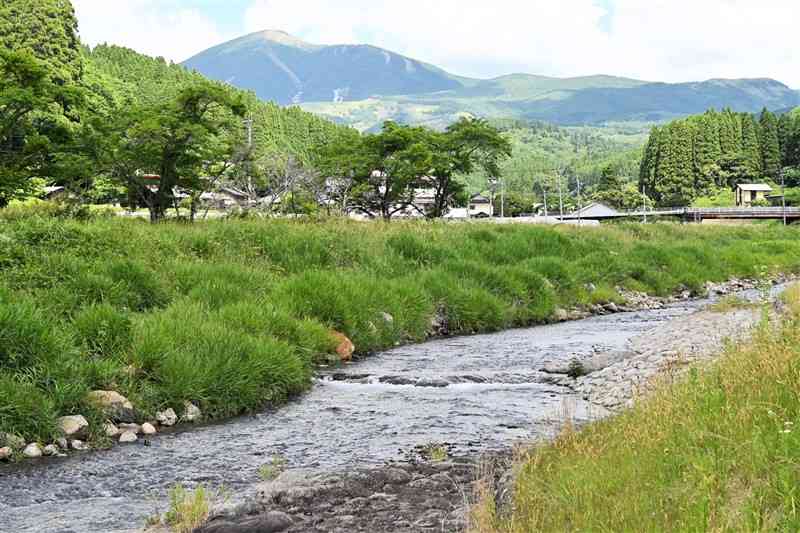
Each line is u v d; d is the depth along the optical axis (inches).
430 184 2217.0
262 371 433.7
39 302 470.9
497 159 2352.4
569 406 401.1
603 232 1430.9
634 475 219.5
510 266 909.2
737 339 402.0
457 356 584.1
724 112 6210.6
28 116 1366.9
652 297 1052.5
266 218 1229.1
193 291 587.2
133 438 352.5
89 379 378.3
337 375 502.6
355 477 277.3
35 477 297.4
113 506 263.4
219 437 358.3
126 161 1206.9
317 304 607.2
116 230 738.8
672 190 5777.6
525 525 209.9
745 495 193.9
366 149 2091.5
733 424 235.3
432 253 912.9
